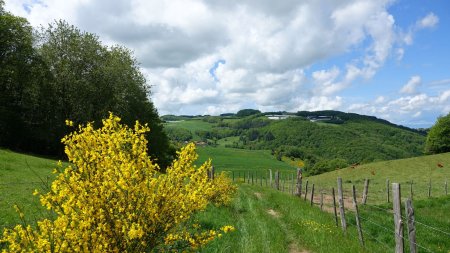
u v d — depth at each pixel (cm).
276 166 13875
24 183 1777
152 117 6088
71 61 4738
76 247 527
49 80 4656
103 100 4828
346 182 4712
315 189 3884
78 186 558
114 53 5181
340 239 1289
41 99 4584
